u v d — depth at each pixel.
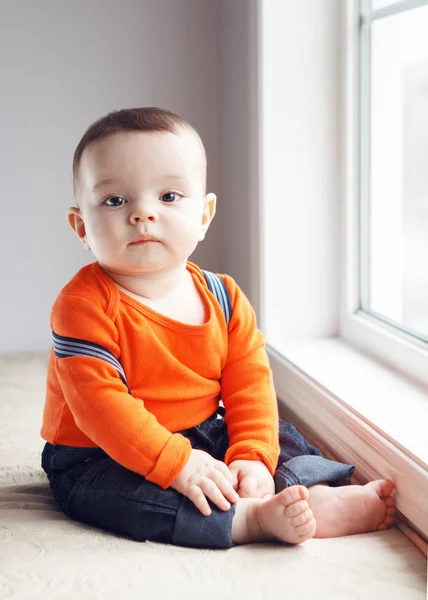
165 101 2.20
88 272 1.23
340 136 1.81
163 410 1.21
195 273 1.30
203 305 1.27
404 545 1.11
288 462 1.22
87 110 2.16
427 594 0.96
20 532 1.12
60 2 2.09
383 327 1.72
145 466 1.10
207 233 2.27
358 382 1.54
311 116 1.80
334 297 1.88
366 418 1.33
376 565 1.04
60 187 2.18
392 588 0.97
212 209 1.31
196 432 1.24
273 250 1.83
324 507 1.14
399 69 1.64
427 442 1.21
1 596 0.95
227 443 1.27
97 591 0.96
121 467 1.15
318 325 1.88
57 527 1.14
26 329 2.23
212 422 1.28
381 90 1.71
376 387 1.50
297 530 1.06
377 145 1.75
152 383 1.20
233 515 1.09
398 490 1.20
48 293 2.23
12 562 1.03
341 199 1.83
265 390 1.28
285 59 1.77
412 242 1.63
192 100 2.21
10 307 2.21
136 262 1.16
